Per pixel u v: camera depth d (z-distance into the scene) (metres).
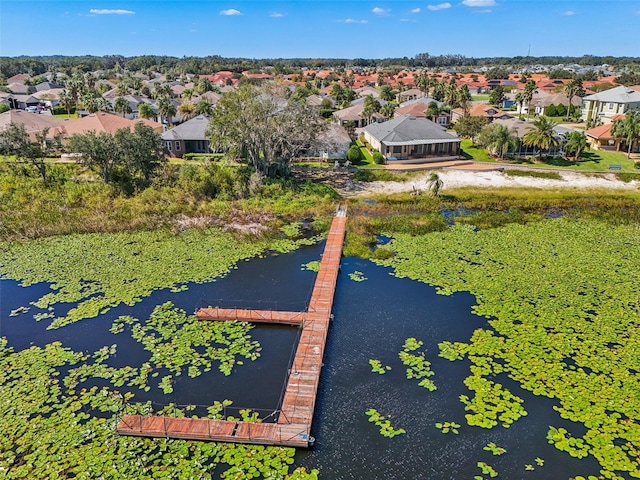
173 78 183.38
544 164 60.72
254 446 18.05
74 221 40.56
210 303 28.50
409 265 33.75
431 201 48.44
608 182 54.28
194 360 23.17
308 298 29.14
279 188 49.97
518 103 107.75
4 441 18.03
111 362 22.91
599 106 87.25
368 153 68.94
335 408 20.05
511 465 17.22
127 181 48.75
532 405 20.00
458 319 26.72
